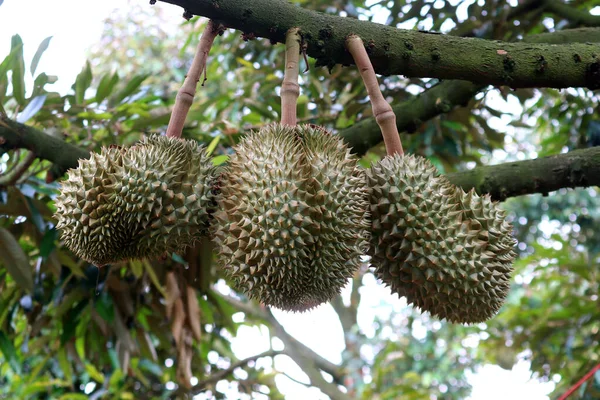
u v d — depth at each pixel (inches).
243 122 155.2
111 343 155.3
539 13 148.8
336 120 153.8
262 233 63.2
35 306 139.7
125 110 131.6
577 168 101.8
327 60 78.3
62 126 131.3
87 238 67.0
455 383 327.6
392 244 71.3
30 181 119.0
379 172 71.7
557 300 194.7
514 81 84.6
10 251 115.2
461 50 82.4
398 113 121.8
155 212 65.8
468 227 72.9
